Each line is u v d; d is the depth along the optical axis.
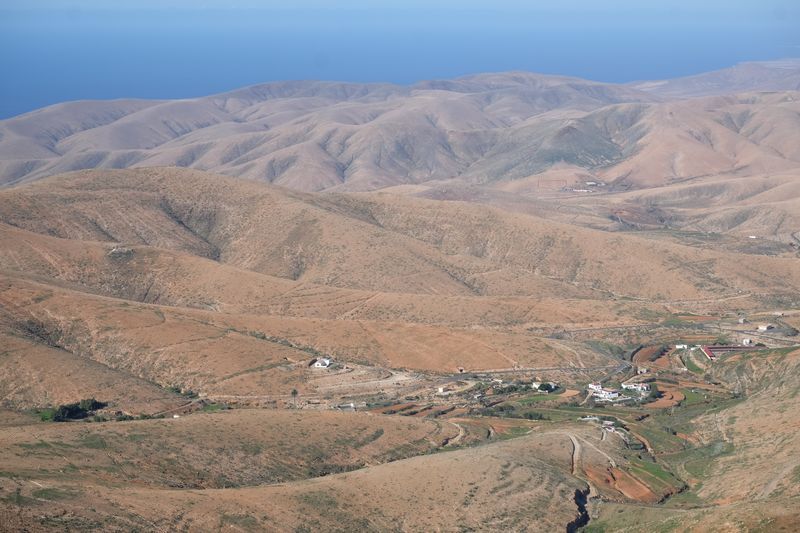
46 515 107.38
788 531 113.56
